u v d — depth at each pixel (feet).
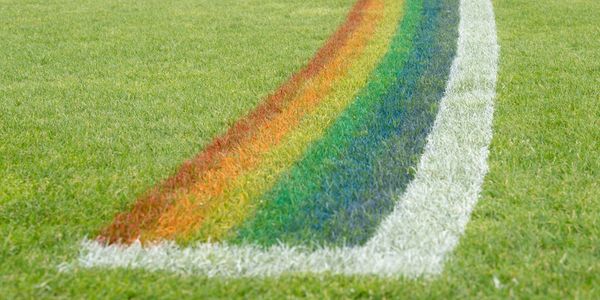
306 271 10.16
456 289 9.52
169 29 29.48
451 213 11.79
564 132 15.55
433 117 16.96
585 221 11.26
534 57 22.68
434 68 21.68
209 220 11.76
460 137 15.48
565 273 9.78
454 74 20.93
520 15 29.99
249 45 25.93
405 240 10.96
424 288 9.55
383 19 30.07
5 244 10.96
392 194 12.51
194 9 34.42
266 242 11.03
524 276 9.73
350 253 10.62
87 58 24.50
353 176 13.44
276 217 11.83
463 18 29.60
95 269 10.34
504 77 20.38
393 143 15.20
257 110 17.89
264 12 33.01
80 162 14.42
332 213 11.98
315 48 25.12
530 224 11.21
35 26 30.86
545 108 17.33
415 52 23.90
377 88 19.66
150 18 32.22
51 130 16.53
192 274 10.21
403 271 10.03
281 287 9.74
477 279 9.75
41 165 14.21
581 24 27.96
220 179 13.43
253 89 19.92
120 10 34.71
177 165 14.20
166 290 9.74
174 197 12.60
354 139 15.53
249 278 10.03
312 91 19.52
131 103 18.70
